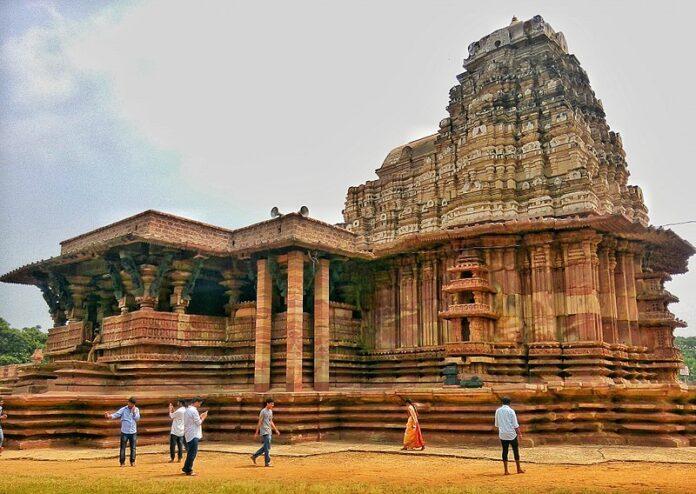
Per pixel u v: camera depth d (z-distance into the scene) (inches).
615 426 756.6
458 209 1070.4
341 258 967.6
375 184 1337.4
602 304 966.4
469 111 1145.4
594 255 945.5
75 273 1082.1
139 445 745.0
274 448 698.2
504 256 978.1
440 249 1047.6
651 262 1178.0
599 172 1077.8
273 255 919.7
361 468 550.0
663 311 1045.8
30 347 2383.1
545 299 940.0
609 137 1160.2
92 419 743.7
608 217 885.2
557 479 474.6
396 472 522.3
